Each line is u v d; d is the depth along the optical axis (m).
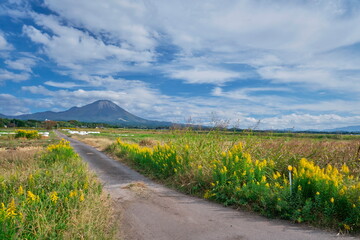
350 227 4.35
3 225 3.54
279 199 5.14
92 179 7.38
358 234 4.20
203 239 4.09
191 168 8.24
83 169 8.63
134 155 13.47
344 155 7.57
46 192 5.34
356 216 4.36
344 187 4.79
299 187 5.23
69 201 4.81
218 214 5.34
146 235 4.28
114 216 5.19
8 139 33.16
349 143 8.32
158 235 4.27
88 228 3.99
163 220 4.98
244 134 9.08
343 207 4.67
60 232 3.93
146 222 4.88
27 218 4.06
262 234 4.26
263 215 5.24
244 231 4.40
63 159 11.00
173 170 8.98
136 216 5.22
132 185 8.05
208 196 6.54
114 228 4.35
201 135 9.91
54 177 6.27
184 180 7.76
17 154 13.21
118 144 19.70
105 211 5.14
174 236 4.23
